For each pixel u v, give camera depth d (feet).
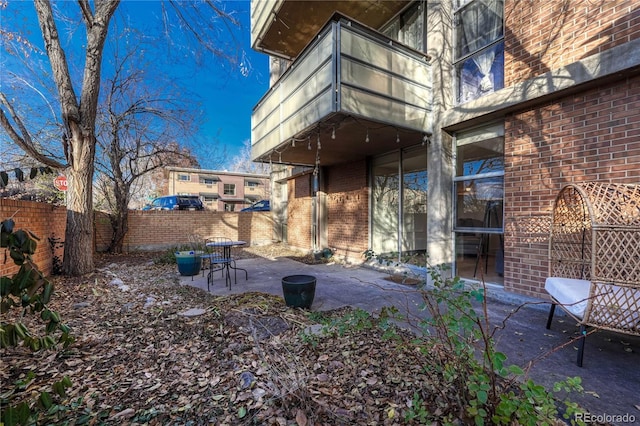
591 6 11.50
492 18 15.65
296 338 10.52
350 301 15.20
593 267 8.23
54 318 4.93
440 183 17.47
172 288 18.40
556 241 12.35
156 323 12.28
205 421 6.49
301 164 29.12
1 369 8.30
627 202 8.48
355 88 15.07
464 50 17.25
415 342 7.00
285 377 7.83
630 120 10.76
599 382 7.57
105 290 17.46
